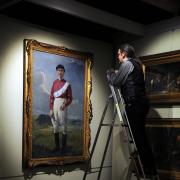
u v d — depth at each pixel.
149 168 3.96
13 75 3.87
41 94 4.07
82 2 4.02
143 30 4.55
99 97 4.72
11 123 3.83
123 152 4.64
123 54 3.93
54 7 3.77
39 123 4.03
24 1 3.74
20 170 3.88
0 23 3.81
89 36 4.66
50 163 4.09
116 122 4.80
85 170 4.07
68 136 4.30
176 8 4.12
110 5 4.14
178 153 4.02
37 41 4.04
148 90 4.35
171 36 4.23
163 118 4.20
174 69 4.11
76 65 4.44
